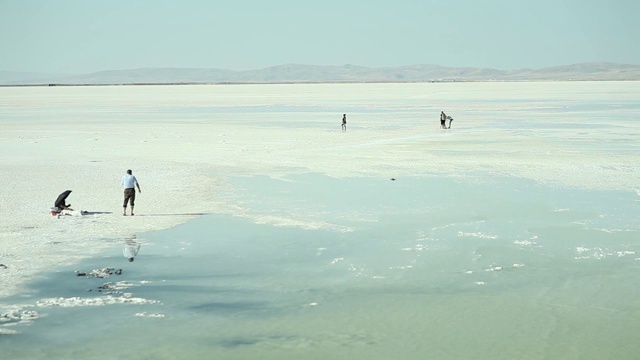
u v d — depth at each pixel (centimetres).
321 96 14238
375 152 4266
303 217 2417
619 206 2561
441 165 3659
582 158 3906
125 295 1605
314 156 4094
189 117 7869
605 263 1848
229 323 1441
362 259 1900
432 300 1573
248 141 5025
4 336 1361
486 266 1830
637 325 1414
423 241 2086
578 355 1273
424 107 9556
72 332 1385
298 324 1435
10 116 8150
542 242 2061
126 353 1289
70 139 5269
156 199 2744
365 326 1422
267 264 1862
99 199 2730
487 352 1290
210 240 2106
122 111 9200
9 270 1780
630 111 8056
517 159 3888
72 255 1930
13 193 2842
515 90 17025
